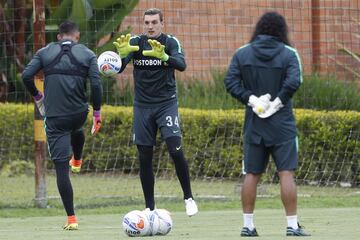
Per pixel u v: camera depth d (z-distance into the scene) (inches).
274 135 724.0
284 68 721.0
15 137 1466.5
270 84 722.2
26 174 1445.6
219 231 829.2
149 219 773.3
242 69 729.0
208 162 1391.5
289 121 727.1
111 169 1428.4
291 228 737.0
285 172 728.3
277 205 1125.7
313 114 1357.0
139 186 1318.9
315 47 1487.5
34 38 1119.0
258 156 732.7
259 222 928.9
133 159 1425.9
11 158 1466.5
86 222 960.9
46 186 1222.9
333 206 1129.4
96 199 1187.9
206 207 1116.5
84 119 860.0
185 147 1395.2
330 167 1355.8
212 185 1344.7
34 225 936.9
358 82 1465.3
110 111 1425.9
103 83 1456.7
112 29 1434.5
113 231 840.3
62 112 845.8
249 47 729.0
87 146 1427.2
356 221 929.5
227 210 1093.8
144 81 865.5
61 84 843.4
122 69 864.3
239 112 1396.4
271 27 729.0
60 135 850.1
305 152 1353.3
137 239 748.6
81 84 850.1
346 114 1352.1
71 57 848.9
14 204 1135.6
